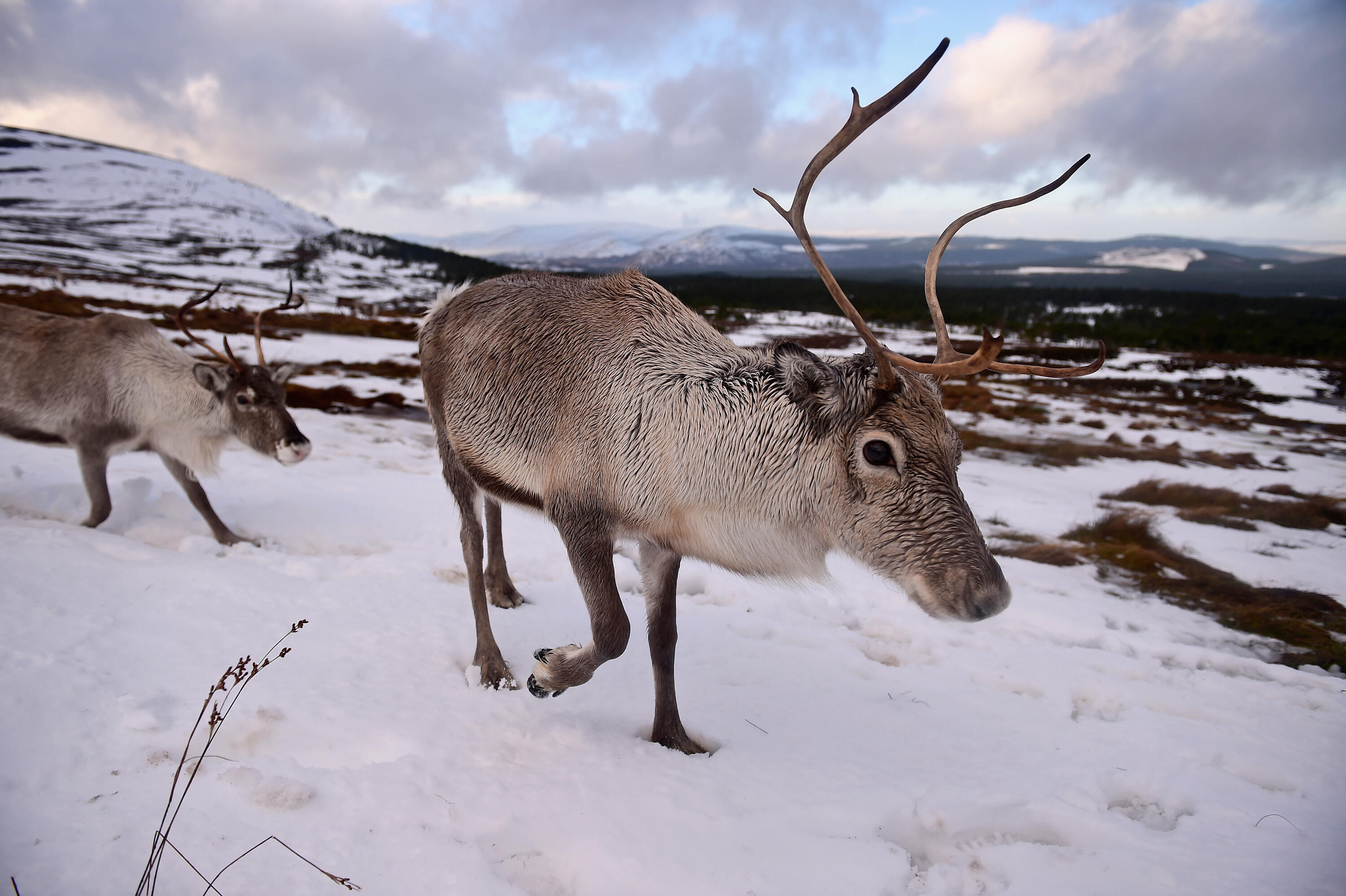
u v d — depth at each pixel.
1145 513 10.01
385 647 4.05
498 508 4.91
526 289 3.88
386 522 6.62
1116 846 2.91
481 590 3.99
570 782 2.97
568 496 3.36
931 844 2.96
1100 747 3.68
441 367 4.13
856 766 3.34
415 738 3.17
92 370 5.54
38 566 4.38
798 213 2.80
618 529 3.35
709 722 3.66
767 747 3.45
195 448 5.98
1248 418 24.31
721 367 3.18
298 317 33.59
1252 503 11.38
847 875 2.57
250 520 6.25
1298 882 2.68
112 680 3.30
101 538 5.16
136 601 4.17
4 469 6.77
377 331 31.14
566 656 3.25
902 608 5.77
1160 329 63.38
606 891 2.44
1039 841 3.09
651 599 3.45
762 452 3.02
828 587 3.29
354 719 3.28
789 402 2.99
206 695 3.31
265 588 4.67
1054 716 4.00
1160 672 4.75
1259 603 6.78
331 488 7.58
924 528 2.80
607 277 3.76
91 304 28.08
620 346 3.34
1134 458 15.64
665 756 3.24
